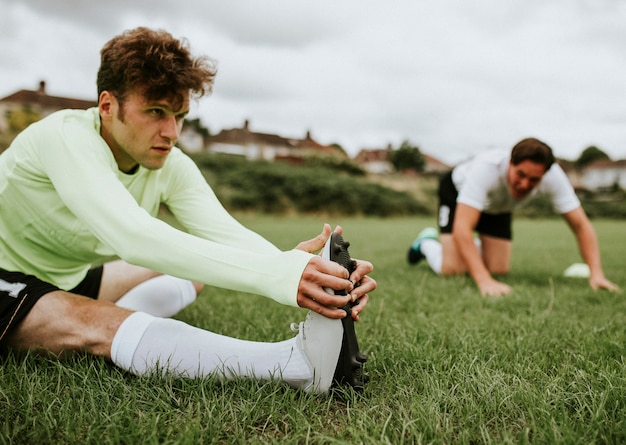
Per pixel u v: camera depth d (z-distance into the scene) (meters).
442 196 4.15
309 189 21.36
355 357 1.31
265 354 1.37
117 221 1.26
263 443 1.09
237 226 1.66
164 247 1.21
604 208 24.78
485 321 2.29
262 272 1.19
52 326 1.44
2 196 1.56
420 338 1.95
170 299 1.93
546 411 1.20
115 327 1.42
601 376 1.45
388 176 29.55
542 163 3.20
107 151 1.46
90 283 1.88
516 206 3.74
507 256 4.14
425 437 1.10
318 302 1.20
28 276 1.57
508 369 1.57
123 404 1.22
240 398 1.29
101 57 1.35
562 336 1.99
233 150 49.19
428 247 4.40
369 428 1.15
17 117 23.30
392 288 3.37
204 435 1.10
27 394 1.26
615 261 5.64
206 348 1.39
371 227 14.86
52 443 1.06
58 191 1.39
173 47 1.32
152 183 1.66
